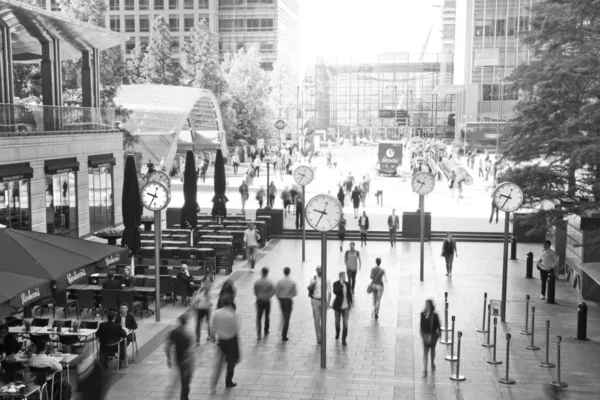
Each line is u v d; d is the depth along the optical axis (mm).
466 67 119188
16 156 28438
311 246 35812
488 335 19250
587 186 26406
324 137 140625
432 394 15359
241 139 90500
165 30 74625
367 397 15094
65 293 21125
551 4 25406
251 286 26422
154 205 20844
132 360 17234
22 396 12562
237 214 39812
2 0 25656
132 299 21078
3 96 29359
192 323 20703
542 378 16547
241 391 15281
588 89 22234
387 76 151875
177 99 64562
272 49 153125
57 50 35469
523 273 29312
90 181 36531
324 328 16906
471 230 38688
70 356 14898
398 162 73438
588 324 21547
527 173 24312
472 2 116125
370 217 43312
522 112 24656
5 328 15281
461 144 115750
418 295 25141
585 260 24625
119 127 42844
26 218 29641
